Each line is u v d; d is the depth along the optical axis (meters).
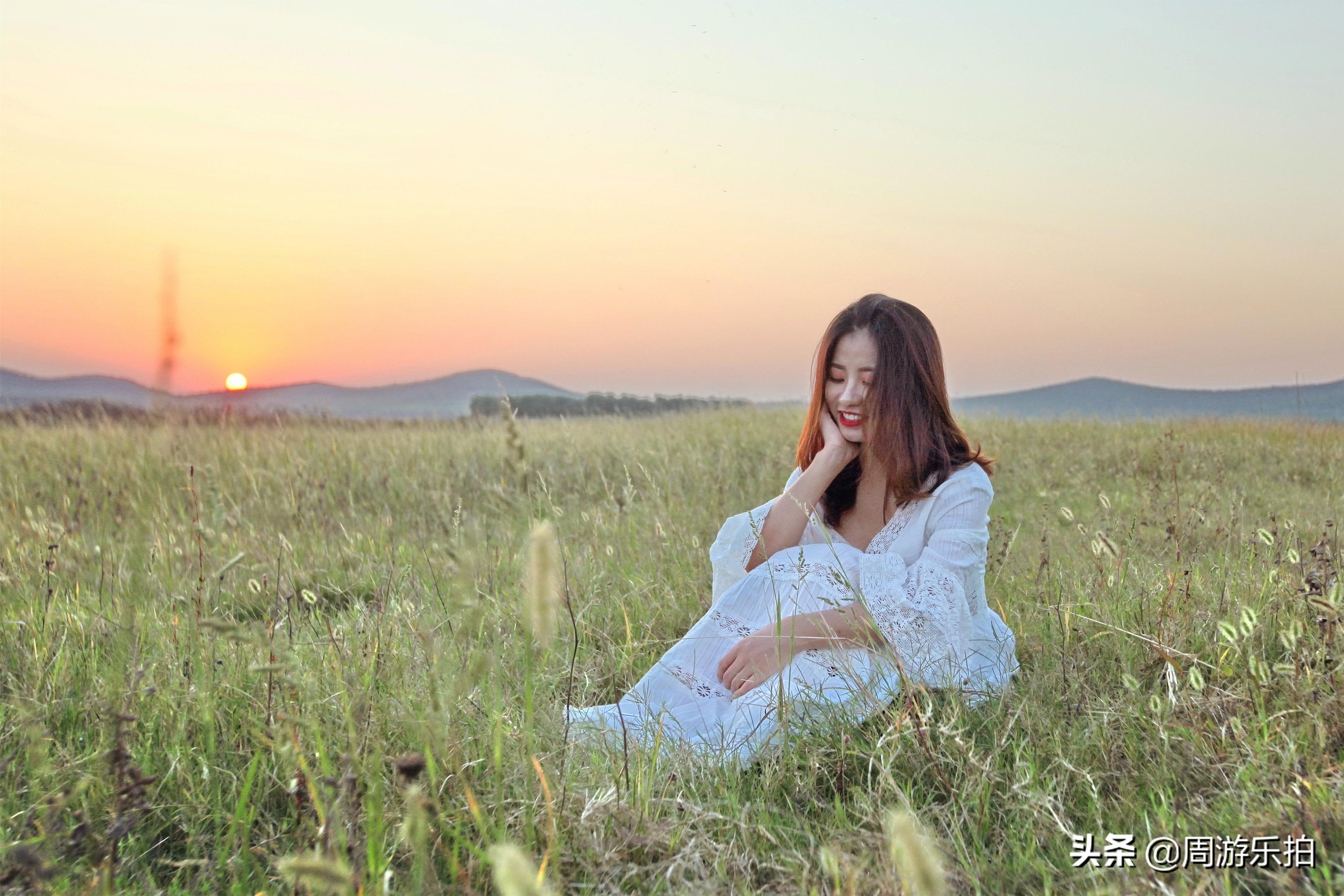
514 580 3.78
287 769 1.98
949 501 2.72
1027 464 8.59
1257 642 2.76
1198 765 2.11
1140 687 2.47
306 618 3.41
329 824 1.56
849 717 2.39
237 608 3.62
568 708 2.12
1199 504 5.17
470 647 2.57
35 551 4.25
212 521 4.32
